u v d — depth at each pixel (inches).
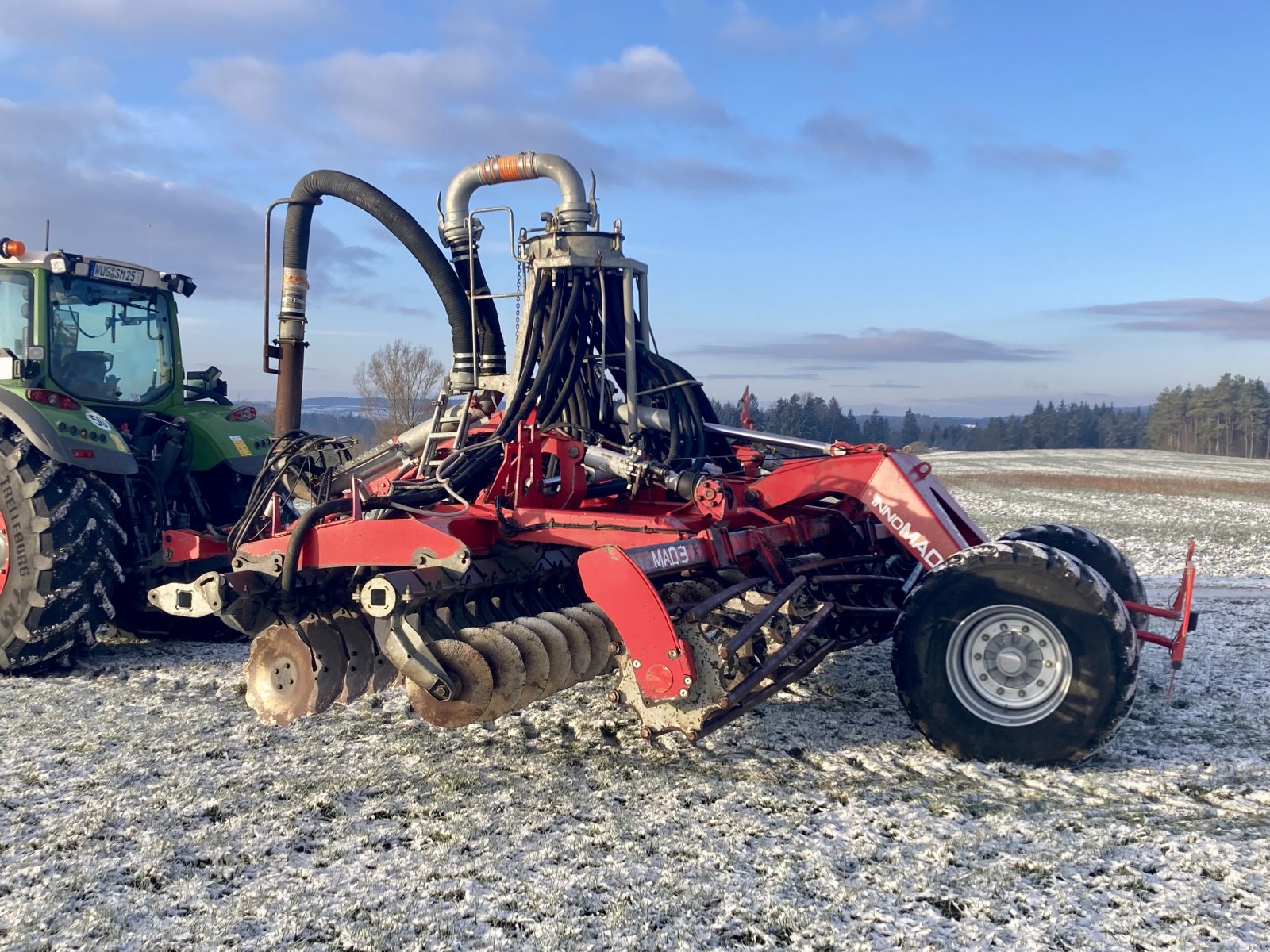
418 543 148.7
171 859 114.5
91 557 200.5
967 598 145.2
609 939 96.2
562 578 187.2
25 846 118.2
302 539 158.4
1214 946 94.7
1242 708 173.5
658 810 128.3
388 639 145.0
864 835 120.1
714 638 149.1
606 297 221.5
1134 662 138.2
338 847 117.3
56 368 222.1
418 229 240.7
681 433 215.9
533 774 142.6
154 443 239.3
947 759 147.9
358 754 151.0
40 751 152.5
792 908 102.2
